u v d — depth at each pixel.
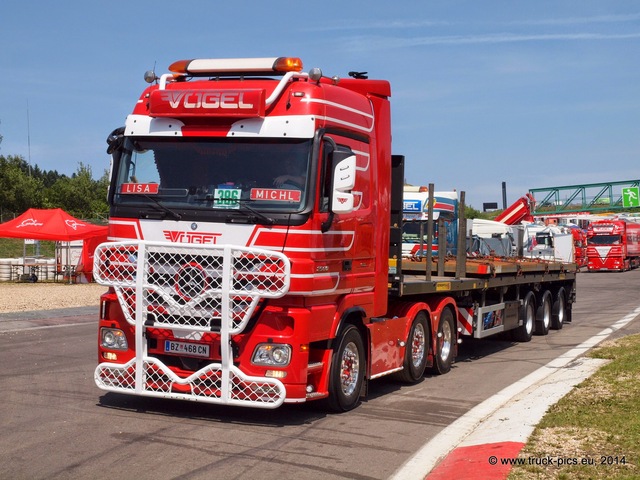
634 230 59.91
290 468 6.43
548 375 11.62
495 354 14.40
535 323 17.28
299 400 7.74
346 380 8.80
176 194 8.02
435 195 19.02
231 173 7.92
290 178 7.77
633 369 10.73
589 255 55.62
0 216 54.19
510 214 36.88
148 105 8.40
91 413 8.22
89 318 18.56
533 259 18.06
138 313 7.91
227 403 7.70
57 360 11.94
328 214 7.92
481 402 9.55
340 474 6.32
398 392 10.20
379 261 9.45
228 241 7.73
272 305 7.73
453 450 7.22
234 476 6.14
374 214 9.29
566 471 6.13
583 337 17.30
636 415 7.98
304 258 7.63
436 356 11.49
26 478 5.94
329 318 8.23
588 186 83.00
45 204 68.88
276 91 7.99
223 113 7.93
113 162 8.41
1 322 17.03
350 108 8.70
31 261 33.94
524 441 7.09
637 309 24.11
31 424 7.66
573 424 7.66
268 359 7.69
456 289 12.22
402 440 7.54
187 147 8.12
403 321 10.37
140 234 8.06
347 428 7.97
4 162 66.75
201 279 7.70
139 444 7.02
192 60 8.76
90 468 6.24
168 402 8.88
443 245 13.09
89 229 29.98
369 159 9.18
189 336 7.86
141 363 7.99
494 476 6.07
